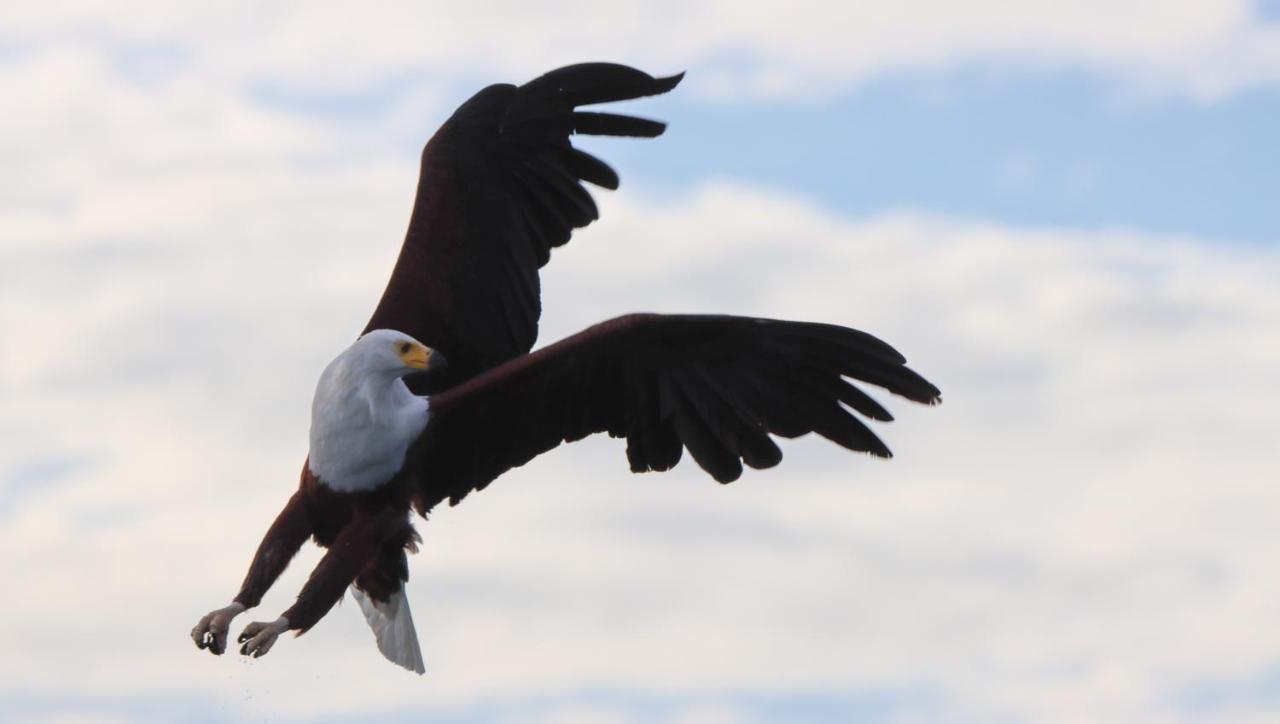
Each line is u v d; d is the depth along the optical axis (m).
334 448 11.12
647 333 11.63
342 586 11.02
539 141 13.66
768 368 11.87
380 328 12.70
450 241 13.12
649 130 13.84
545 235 13.65
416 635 11.70
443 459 11.81
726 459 12.12
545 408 11.95
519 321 13.31
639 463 12.33
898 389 11.66
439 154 13.41
